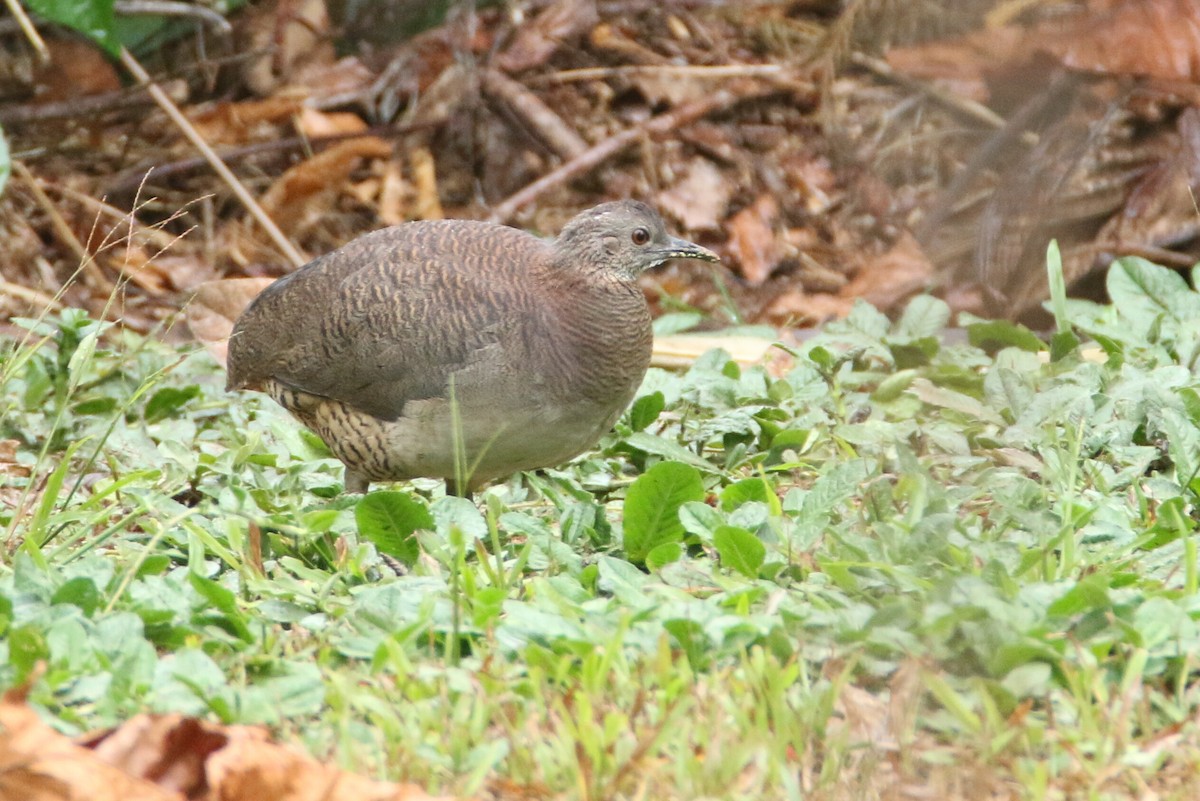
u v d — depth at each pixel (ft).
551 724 21.67
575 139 61.62
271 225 54.70
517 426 31.89
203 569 27.78
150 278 55.93
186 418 41.68
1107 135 53.83
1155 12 53.01
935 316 41.88
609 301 32.07
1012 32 55.31
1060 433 33.60
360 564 28.25
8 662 22.79
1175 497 29.09
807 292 58.23
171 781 20.38
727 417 36.17
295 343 33.37
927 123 60.03
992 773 20.34
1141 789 20.25
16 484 36.17
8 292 50.72
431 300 31.71
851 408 38.06
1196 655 23.00
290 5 62.64
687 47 65.62
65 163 59.41
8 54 61.00
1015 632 22.48
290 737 21.40
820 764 21.26
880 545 26.23
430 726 21.57
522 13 64.75
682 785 19.98
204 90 62.44
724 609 25.18
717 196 60.70
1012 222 54.13
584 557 30.04
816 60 63.31
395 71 62.34
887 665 23.00
